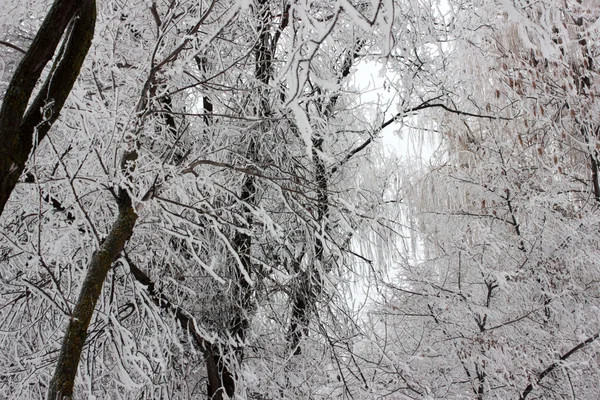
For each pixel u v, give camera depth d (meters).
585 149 7.41
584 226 7.06
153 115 4.54
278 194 5.81
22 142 2.46
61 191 4.36
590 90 7.25
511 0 2.37
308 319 6.01
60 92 2.57
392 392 5.66
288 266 5.84
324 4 4.43
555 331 6.24
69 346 2.64
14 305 4.96
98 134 3.56
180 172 3.81
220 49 5.12
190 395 5.55
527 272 6.47
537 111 7.31
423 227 7.95
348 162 6.75
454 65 7.04
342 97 6.87
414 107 6.53
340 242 6.41
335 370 6.07
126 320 5.46
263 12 5.16
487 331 6.09
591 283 6.94
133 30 4.81
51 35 2.34
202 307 5.52
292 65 1.78
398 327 6.98
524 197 7.01
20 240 4.70
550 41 2.37
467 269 7.18
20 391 4.12
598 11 6.88
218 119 5.25
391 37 1.73
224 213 5.33
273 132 5.51
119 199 3.37
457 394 5.96
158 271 5.38
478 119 7.64
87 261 4.61
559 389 6.25
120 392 5.02
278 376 5.74
